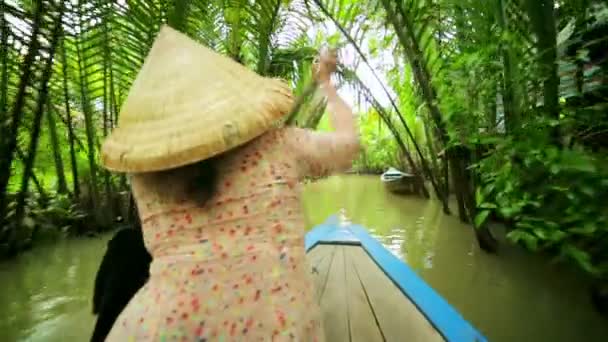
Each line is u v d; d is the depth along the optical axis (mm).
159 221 748
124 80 3701
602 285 2555
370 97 6004
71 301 3320
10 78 4215
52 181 7410
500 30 2596
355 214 7172
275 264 713
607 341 2340
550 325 2602
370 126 14250
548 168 1848
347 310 1513
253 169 731
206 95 735
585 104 2477
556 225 1800
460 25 3076
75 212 5738
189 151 676
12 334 2754
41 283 3762
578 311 2697
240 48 4211
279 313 700
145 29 3109
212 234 718
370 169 18781
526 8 2309
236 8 3809
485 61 2561
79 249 5004
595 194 1730
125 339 723
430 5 3207
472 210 3791
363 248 2346
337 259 2172
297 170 803
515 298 3023
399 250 4543
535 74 2307
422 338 1279
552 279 3150
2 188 3924
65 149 7035
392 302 1570
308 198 10086
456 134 2857
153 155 690
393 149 12672
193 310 691
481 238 3750
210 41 4023
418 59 3434
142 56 3311
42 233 5176
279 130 802
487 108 2938
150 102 754
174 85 760
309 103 2779
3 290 3562
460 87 2775
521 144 2008
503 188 2137
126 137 743
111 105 5180
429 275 3668
